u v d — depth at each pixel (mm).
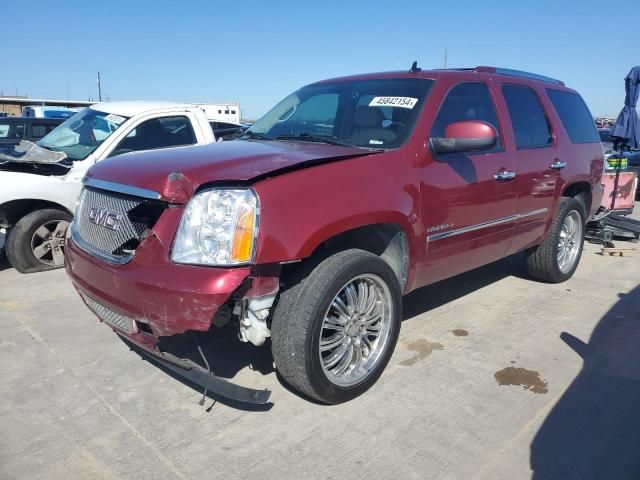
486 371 3648
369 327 3344
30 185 5609
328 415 3123
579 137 5438
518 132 4512
